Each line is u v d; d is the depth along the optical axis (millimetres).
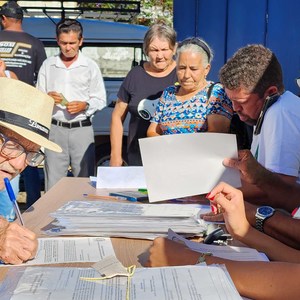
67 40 5164
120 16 8742
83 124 5223
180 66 3504
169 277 1529
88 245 2023
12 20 5707
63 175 5234
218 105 3475
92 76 5266
